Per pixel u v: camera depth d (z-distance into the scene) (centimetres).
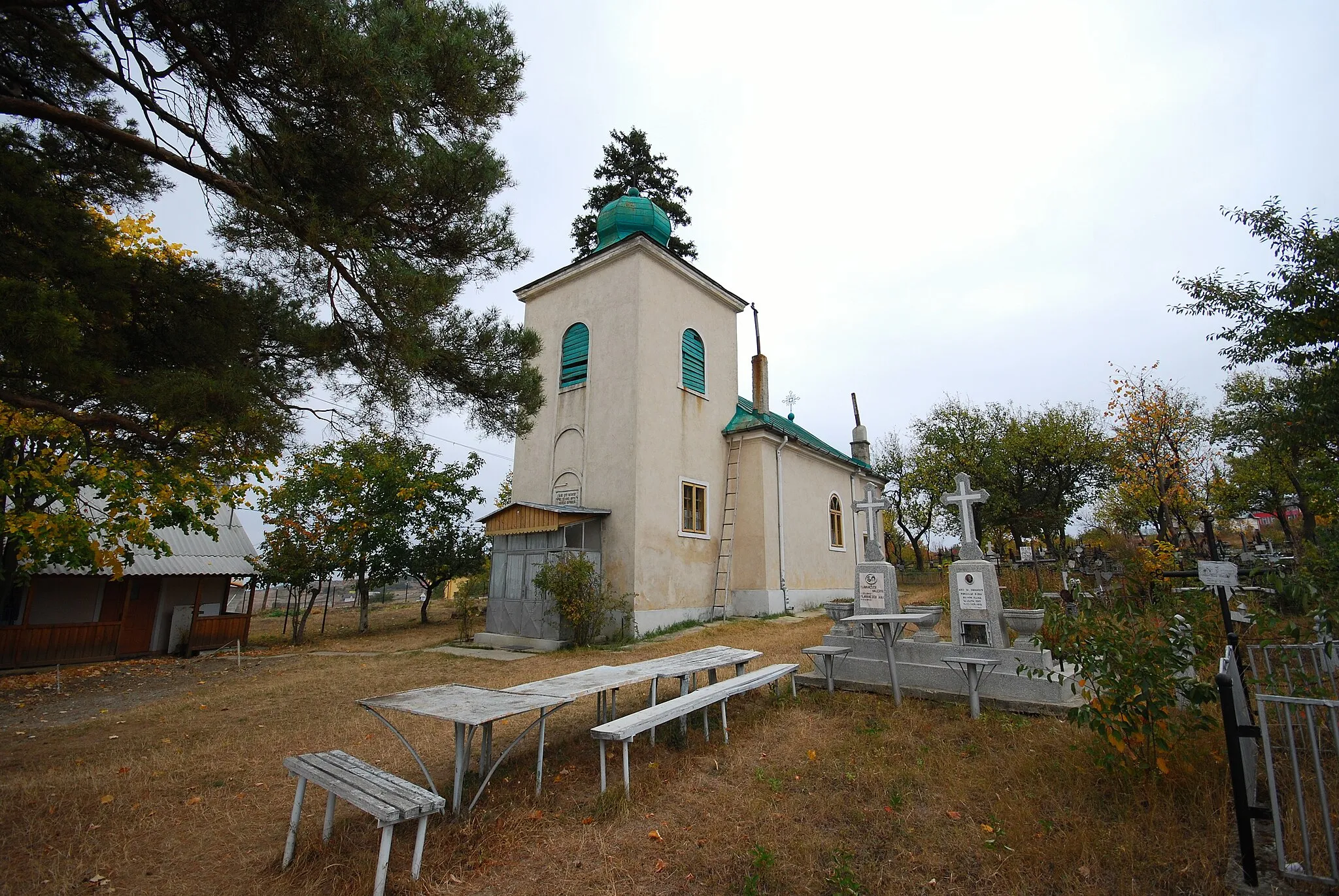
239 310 646
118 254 586
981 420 3197
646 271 1667
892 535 4772
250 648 1733
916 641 827
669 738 640
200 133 608
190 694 1037
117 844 445
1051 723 598
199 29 543
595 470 1608
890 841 399
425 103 608
